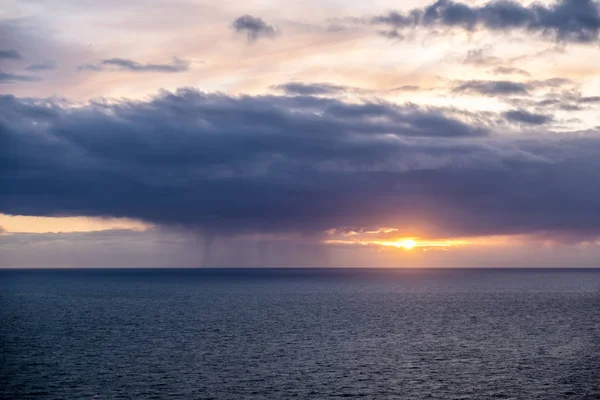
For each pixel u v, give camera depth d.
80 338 95.94
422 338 97.62
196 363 75.50
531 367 73.88
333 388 63.44
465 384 65.31
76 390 61.47
